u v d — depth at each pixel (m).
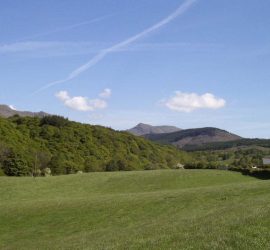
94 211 42.22
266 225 21.09
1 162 107.88
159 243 20.95
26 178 75.75
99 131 160.12
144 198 45.22
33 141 136.25
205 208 37.16
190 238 20.80
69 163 123.94
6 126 136.75
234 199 39.66
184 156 181.38
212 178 75.62
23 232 38.94
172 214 37.19
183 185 70.75
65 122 151.38
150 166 147.75
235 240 19.09
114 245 22.95
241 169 83.44
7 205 50.22
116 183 73.38
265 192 41.66
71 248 26.11
